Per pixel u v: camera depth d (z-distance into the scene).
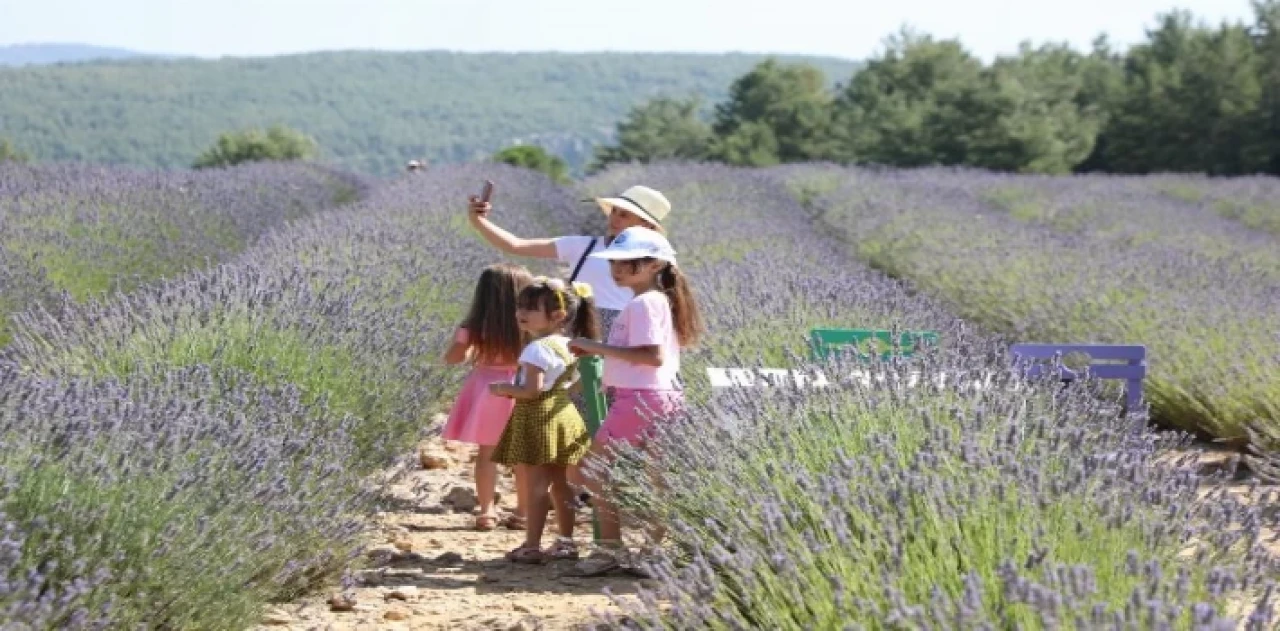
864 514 6.79
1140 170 90.44
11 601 5.95
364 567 9.62
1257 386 13.95
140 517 7.09
